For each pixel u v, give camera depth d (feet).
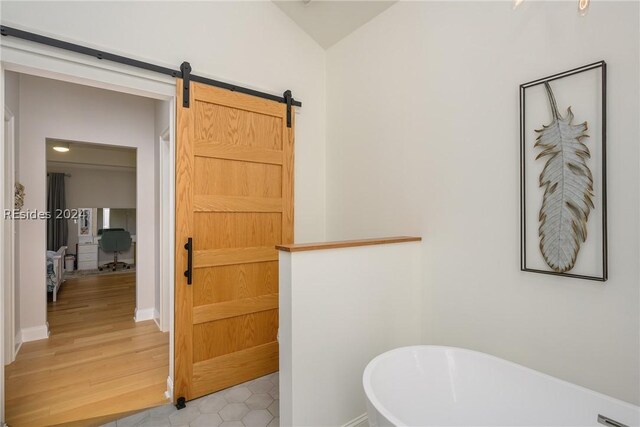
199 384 7.23
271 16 8.79
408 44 7.44
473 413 5.16
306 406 5.35
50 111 10.62
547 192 5.03
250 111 8.12
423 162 7.06
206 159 7.43
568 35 4.83
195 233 7.26
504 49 5.63
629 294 4.27
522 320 5.40
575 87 4.74
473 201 6.11
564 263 4.83
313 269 5.40
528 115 5.27
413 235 7.27
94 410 6.72
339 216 9.38
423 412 5.26
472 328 6.13
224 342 7.68
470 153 6.15
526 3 5.33
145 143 12.44
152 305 12.69
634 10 4.22
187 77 7.07
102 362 8.93
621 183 4.32
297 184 9.30
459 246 6.34
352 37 9.06
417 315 7.02
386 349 6.45
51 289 15.21
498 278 5.73
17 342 9.82
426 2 7.02
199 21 7.52
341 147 9.36
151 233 12.65
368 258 6.16
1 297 5.72
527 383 4.80
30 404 6.90
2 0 5.44
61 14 5.92
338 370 5.74
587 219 4.61
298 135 9.33
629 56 4.25
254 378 8.11
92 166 21.43
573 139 4.75
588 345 4.65
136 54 6.68
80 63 6.09
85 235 25.17
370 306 6.20
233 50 8.04
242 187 8.00
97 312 13.53
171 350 7.27
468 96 6.19
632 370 4.26
